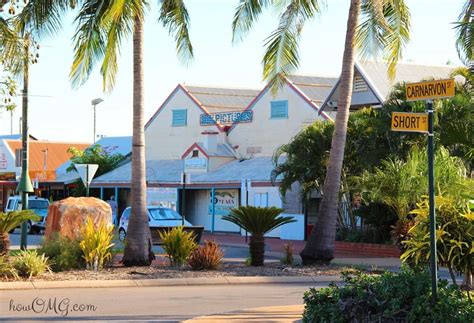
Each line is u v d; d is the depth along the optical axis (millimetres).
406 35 30828
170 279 26969
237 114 66812
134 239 29688
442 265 14922
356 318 14008
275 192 57219
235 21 30984
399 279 14227
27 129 37438
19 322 18156
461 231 14602
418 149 36375
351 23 30641
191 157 66188
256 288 26078
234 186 59750
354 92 51062
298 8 30922
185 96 72188
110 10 26016
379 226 42125
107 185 71312
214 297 23422
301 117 60812
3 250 27328
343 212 45781
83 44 28062
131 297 23188
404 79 51062
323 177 44656
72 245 29109
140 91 29562
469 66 25625
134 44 29469
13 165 92062
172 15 32750
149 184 67500
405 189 32188
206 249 29812
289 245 32750
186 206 66438
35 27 29688
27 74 32438
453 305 13141
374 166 39688
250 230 31469
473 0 23188
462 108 33125
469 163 35594
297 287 26422
